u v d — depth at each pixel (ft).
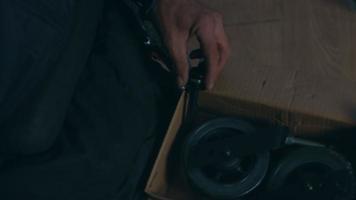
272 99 2.94
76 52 2.65
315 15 4.15
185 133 3.05
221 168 2.79
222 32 2.81
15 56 2.28
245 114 3.09
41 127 2.44
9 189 2.48
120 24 2.91
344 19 4.11
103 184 2.62
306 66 3.92
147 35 2.99
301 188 2.73
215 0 4.32
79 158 2.49
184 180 3.04
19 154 2.49
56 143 2.56
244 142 2.80
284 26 4.13
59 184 2.52
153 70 2.95
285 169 2.83
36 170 2.45
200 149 2.83
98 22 2.94
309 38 4.05
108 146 2.57
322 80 3.00
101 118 2.63
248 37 4.11
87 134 2.56
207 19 2.76
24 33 2.32
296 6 4.21
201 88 2.94
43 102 2.45
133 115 2.70
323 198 2.67
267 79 3.01
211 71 2.84
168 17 2.83
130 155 2.68
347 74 3.86
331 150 2.86
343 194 2.68
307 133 3.08
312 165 2.84
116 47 2.81
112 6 3.00
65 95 2.57
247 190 2.76
